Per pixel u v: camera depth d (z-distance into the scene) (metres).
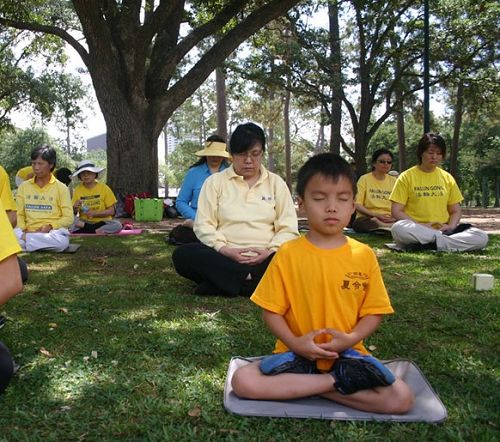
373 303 2.29
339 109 20.64
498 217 13.43
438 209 6.48
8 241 2.20
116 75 12.86
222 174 4.25
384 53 19.89
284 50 18.84
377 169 8.19
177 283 4.64
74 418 2.14
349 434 1.98
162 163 46.03
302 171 2.32
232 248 4.09
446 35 18.59
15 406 2.25
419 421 2.07
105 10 12.79
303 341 2.19
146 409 2.20
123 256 6.13
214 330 3.24
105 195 8.45
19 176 6.98
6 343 3.02
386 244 6.75
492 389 2.37
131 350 2.90
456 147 25.52
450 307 3.74
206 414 2.14
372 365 2.11
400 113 24.22
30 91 23.33
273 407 2.18
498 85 19.92
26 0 13.88
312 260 2.29
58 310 3.69
